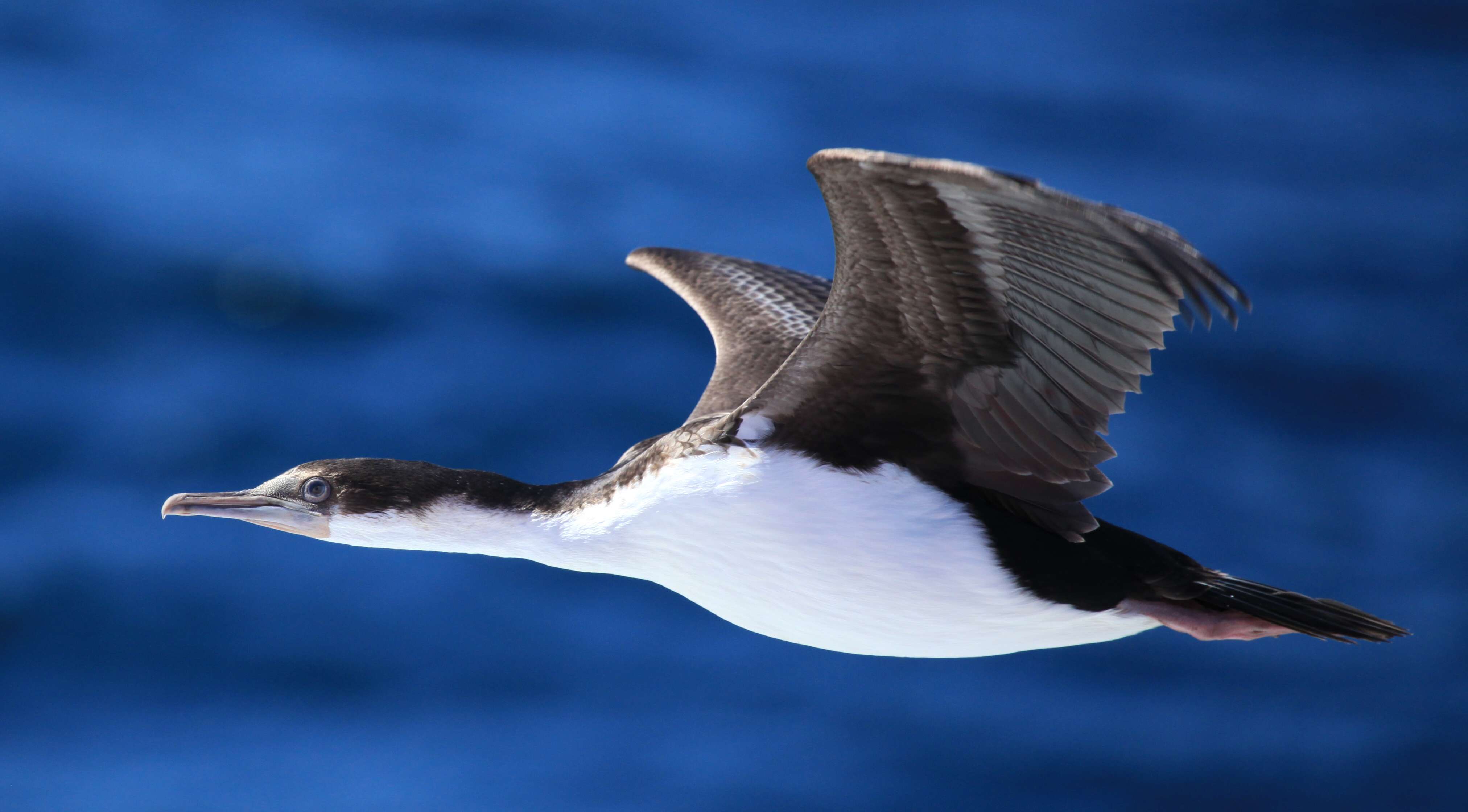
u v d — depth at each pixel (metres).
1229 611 8.02
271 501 8.96
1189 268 5.75
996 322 7.11
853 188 6.55
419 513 8.72
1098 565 7.89
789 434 7.76
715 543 7.93
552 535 8.42
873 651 8.22
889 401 7.60
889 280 7.07
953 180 6.18
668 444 8.12
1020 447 7.57
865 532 7.73
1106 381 7.01
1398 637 7.96
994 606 7.91
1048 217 6.25
